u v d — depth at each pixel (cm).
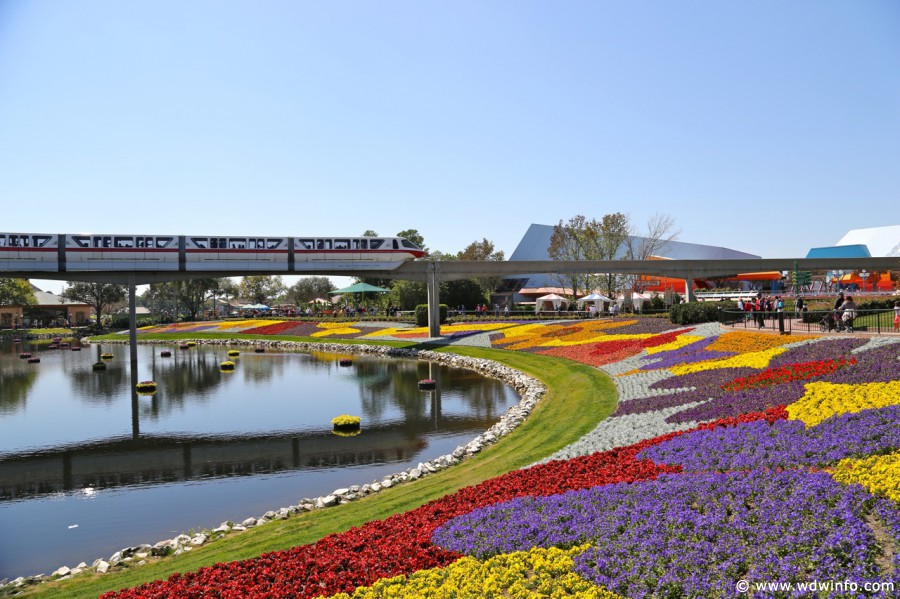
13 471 2034
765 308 3766
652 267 5634
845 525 762
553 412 2333
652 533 852
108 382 4122
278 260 4825
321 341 6391
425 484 1598
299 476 1889
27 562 1323
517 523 979
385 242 5059
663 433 1560
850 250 7875
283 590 880
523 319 6303
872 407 1288
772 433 1263
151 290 12812
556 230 8800
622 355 3306
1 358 5925
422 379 3781
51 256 4362
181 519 1560
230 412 2962
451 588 793
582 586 757
